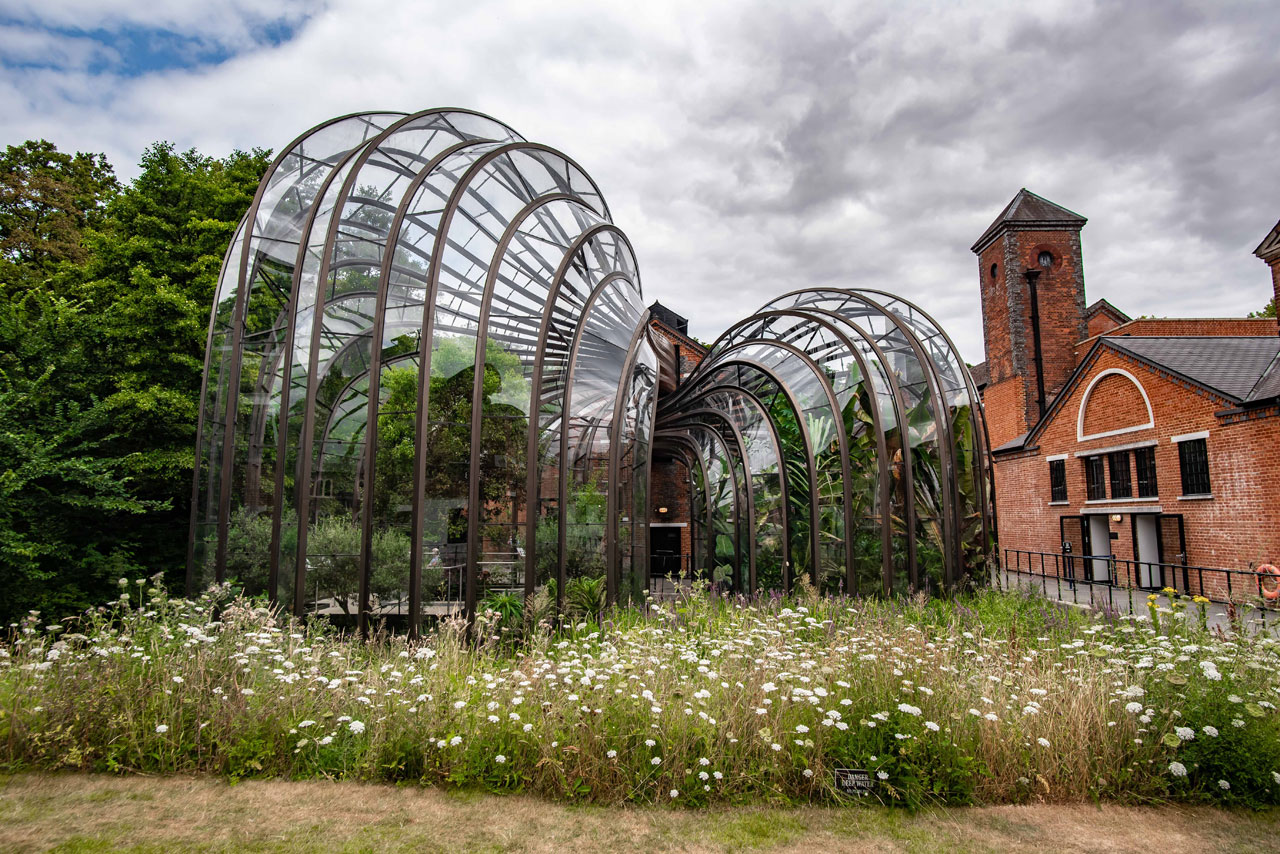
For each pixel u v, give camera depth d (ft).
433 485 26.63
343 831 12.38
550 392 30.14
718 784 13.88
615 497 30.60
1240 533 48.16
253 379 29.60
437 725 15.17
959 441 40.91
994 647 20.43
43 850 11.61
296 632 21.59
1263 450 46.42
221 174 55.47
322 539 26.35
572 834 12.38
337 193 31.24
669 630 22.99
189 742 15.33
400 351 28.25
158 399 41.45
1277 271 47.96
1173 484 54.80
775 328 47.24
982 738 14.53
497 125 39.50
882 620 25.11
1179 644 19.13
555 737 14.55
